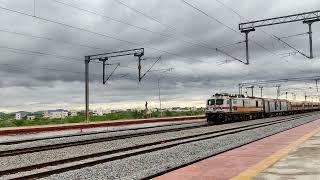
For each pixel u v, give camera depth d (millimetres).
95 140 24234
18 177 11250
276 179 8727
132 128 38906
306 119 46750
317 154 12625
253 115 58812
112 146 21516
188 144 21094
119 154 16797
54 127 34125
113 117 63469
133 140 24812
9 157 17188
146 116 62406
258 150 15039
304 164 10633
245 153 14297
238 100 51344
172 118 53375
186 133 30266
